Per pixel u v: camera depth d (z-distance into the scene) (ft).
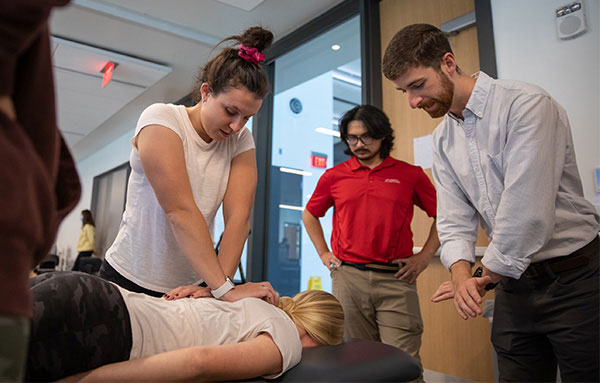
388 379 3.36
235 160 4.74
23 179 1.38
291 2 11.07
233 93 3.90
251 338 3.40
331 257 6.48
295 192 16.92
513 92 4.17
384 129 6.21
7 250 1.29
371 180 6.25
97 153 27.53
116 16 11.66
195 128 4.41
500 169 4.29
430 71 4.29
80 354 2.79
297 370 3.34
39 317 2.60
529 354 4.34
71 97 16.67
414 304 5.86
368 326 6.20
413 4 9.33
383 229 6.01
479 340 7.23
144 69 14.14
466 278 4.36
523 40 7.13
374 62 9.82
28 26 1.36
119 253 4.42
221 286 3.76
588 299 3.85
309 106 18.10
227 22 12.14
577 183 4.22
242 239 4.39
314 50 12.73
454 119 4.71
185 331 3.39
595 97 6.30
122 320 3.09
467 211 4.84
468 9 8.32
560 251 4.01
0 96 1.42
